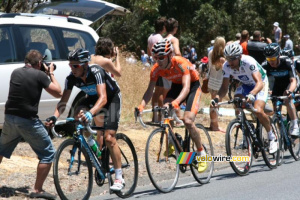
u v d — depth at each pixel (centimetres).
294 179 1119
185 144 1117
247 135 1203
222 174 1246
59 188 905
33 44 1330
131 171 1051
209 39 4766
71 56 928
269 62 1340
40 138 973
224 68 1225
